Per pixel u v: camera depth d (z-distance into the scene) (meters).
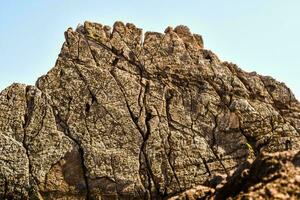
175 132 25.00
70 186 23.80
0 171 23.64
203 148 24.83
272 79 26.70
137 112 25.23
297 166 15.25
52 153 24.16
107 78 25.64
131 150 24.56
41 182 23.66
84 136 24.58
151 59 26.42
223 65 26.81
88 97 25.28
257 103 25.97
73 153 24.28
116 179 24.02
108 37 26.78
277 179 14.84
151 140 24.77
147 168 24.31
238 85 26.23
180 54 26.70
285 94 26.41
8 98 24.94
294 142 25.09
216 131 25.28
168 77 26.14
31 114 24.75
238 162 24.69
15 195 23.47
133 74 26.03
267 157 16.03
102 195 23.77
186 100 25.73
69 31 26.59
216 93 26.02
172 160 24.50
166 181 24.16
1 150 24.00
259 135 25.23
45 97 25.08
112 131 24.81
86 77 25.59
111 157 24.31
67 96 25.23
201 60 26.72
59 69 25.73
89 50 26.27
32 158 24.02
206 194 19.08
